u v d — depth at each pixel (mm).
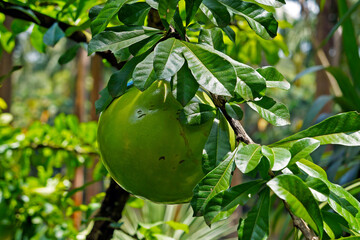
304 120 3025
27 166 2836
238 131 1448
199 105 1474
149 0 1451
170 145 1495
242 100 1458
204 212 1388
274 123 1454
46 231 2668
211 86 1370
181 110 1499
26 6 1849
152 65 1424
